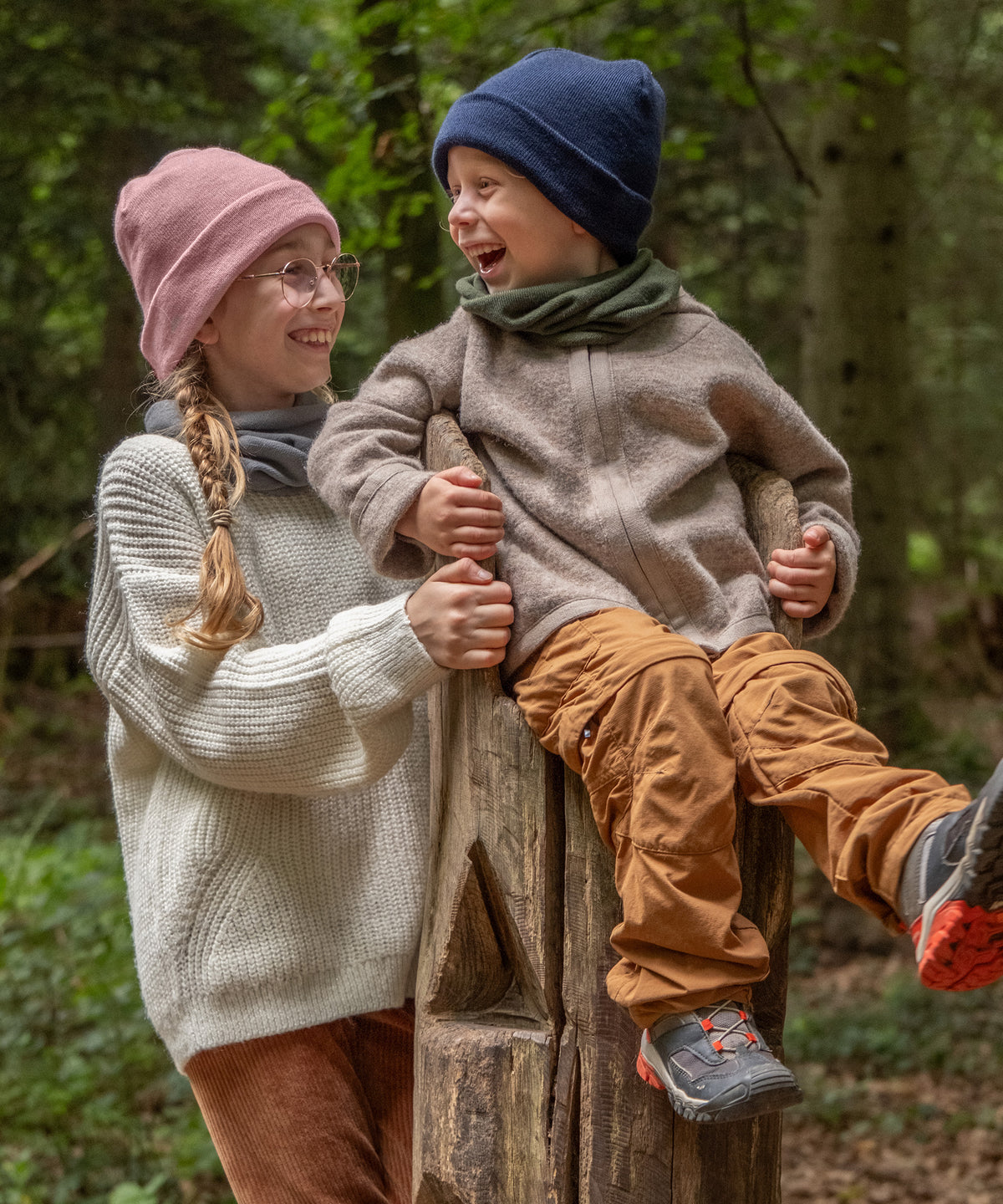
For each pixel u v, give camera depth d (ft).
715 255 36.76
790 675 5.93
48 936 22.09
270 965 7.02
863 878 5.41
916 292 44.57
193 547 7.20
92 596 7.41
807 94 25.99
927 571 63.87
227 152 7.89
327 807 7.35
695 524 6.64
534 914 6.27
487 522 6.24
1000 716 42.39
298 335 7.71
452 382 7.01
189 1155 15.33
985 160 40.98
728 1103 5.24
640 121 6.96
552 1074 6.29
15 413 34.86
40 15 31.42
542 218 6.83
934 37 34.94
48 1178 15.30
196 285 7.42
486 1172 6.36
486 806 6.54
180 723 6.86
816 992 23.44
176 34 32.45
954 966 5.03
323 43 35.17
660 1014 5.54
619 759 5.65
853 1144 18.07
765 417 7.02
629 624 5.98
